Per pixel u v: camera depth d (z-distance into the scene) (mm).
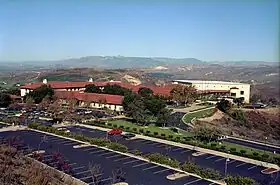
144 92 104312
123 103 85875
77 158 46250
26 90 113875
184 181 38250
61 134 60750
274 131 86688
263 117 98375
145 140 60250
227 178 37750
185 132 68562
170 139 59688
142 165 44000
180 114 91688
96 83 133250
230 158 49688
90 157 47062
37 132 63594
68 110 83188
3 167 32625
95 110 94125
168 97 110812
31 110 89625
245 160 48875
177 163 43688
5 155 39562
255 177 41188
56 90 109688
